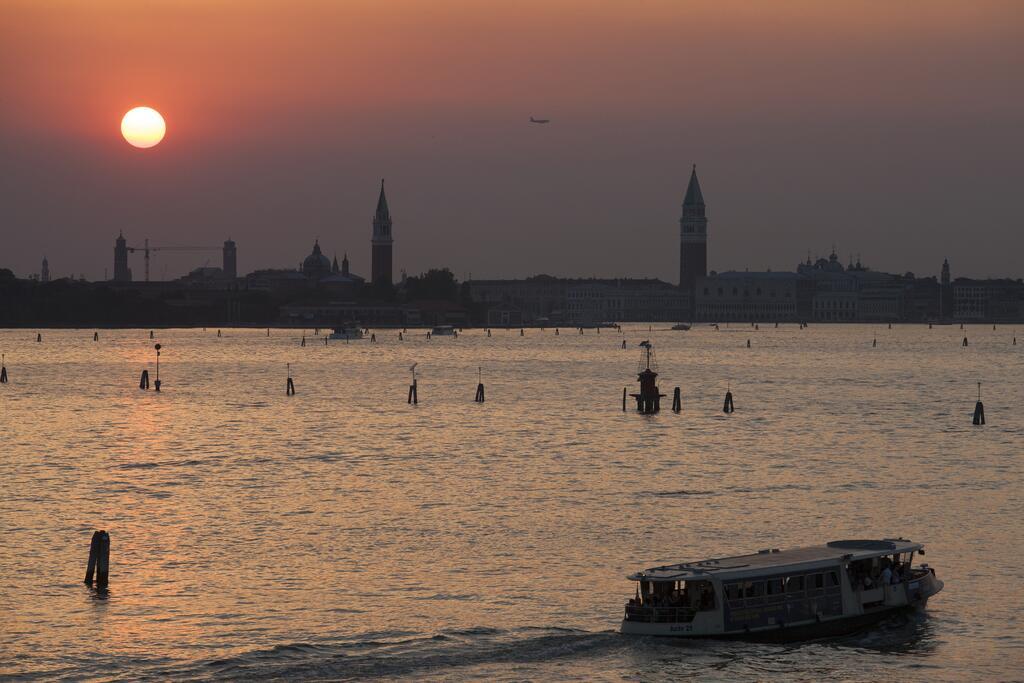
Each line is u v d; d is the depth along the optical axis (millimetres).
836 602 112625
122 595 120188
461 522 151750
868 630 112938
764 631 110125
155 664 103562
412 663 104250
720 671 103688
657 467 198625
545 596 120438
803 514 156875
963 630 112688
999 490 175125
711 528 148375
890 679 102375
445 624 112688
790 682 101875
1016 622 114375
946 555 135500
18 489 173875
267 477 186375
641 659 105875
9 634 109812
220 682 100438
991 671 104062
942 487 177875
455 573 128000
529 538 143000
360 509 159875
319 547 138500
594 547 138750
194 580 125250
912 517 155000
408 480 184000
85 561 131750
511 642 108438
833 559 113188
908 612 116250
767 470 195250
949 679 102562
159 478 184875
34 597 119500
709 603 109188
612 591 122062
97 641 108312
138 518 153375
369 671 102875
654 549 138000
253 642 108438
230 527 148375
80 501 164500
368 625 112500
